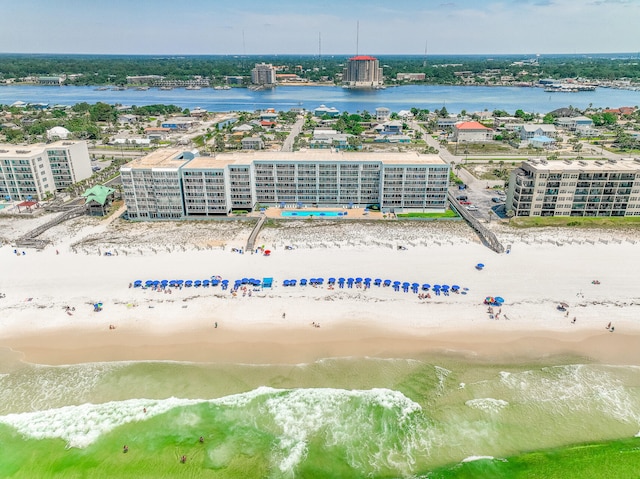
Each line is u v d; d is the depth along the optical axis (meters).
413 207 183.50
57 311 118.12
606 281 129.62
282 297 122.94
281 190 187.88
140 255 147.50
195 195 175.50
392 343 106.38
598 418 89.75
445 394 94.56
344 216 179.88
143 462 82.75
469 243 154.75
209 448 85.25
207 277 133.12
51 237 162.50
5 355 104.00
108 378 98.25
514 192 176.12
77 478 80.31
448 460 82.88
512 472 80.19
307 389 96.00
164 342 107.12
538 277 131.75
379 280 127.94
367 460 83.06
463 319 113.75
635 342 106.06
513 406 91.94
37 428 88.81
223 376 98.50
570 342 106.25
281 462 82.81
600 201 172.38
